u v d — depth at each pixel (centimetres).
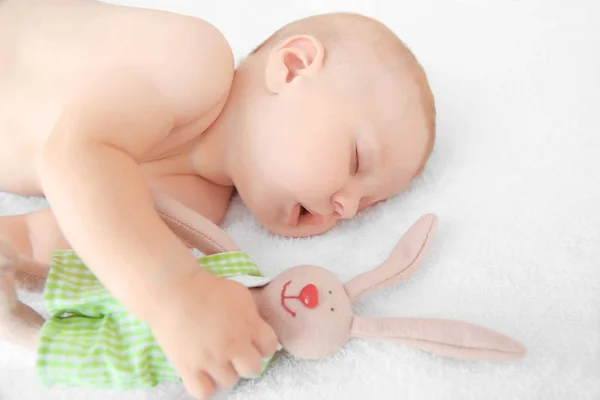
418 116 60
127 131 54
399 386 54
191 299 49
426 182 65
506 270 58
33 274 55
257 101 60
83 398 55
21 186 62
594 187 62
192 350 48
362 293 55
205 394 48
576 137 65
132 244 50
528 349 54
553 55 72
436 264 59
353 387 54
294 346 52
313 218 62
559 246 59
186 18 58
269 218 62
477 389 53
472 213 62
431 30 76
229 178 63
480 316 56
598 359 54
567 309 56
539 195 62
